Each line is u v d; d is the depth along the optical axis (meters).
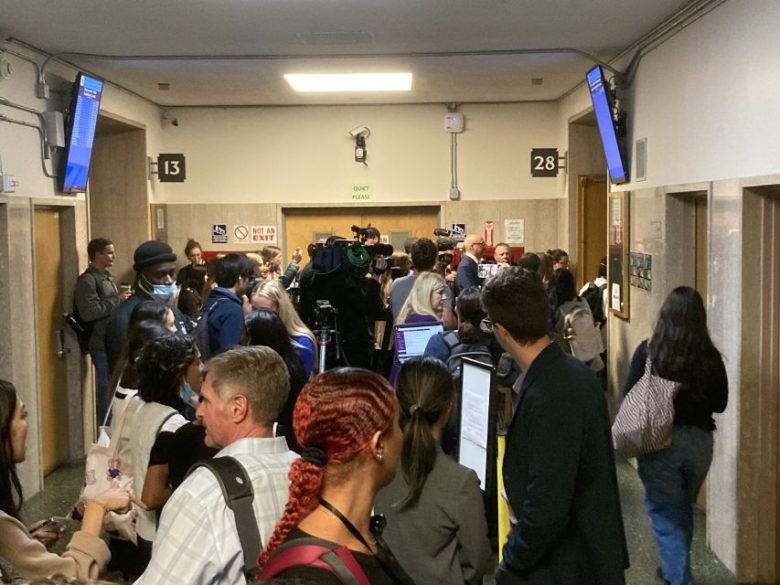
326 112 8.52
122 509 2.09
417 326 4.20
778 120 3.42
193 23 4.88
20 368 5.03
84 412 6.02
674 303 3.28
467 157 8.52
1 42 4.88
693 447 3.30
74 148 5.66
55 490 5.28
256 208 8.56
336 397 1.19
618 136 5.69
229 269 4.26
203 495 1.63
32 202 5.22
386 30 5.17
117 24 4.84
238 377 1.83
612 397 6.27
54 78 5.69
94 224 7.96
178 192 8.55
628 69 5.70
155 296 4.54
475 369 2.70
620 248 5.93
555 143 8.46
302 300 4.86
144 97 7.82
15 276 4.98
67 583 1.79
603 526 2.00
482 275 6.26
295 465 1.18
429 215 8.73
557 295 5.52
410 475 2.02
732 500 3.87
